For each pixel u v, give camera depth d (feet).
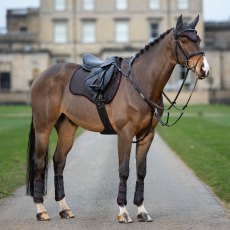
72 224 32.37
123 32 283.59
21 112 181.27
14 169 53.98
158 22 282.56
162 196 40.83
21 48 277.23
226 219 33.24
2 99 257.75
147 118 32.35
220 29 310.24
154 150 73.61
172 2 281.13
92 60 35.68
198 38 31.50
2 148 72.28
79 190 43.37
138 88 32.35
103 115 33.40
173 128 113.39
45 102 35.37
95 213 35.19
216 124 122.01
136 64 33.14
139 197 33.09
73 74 35.37
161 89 32.73
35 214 35.09
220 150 69.26
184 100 252.01
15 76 271.28
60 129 35.96
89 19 282.15
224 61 273.75
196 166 55.88
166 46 32.32
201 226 31.58
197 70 31.09
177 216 34.22
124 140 32.37
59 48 282.15
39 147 35.35
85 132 108.88
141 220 32.83
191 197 40.32
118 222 32.65
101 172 53.06
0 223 32.76
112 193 41.93
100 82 33.06
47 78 35.65
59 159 35.55
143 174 33.09
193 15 279.90
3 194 41.24
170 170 54.49
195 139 86.89
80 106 34.35
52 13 281.74
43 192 34.55
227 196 39.78
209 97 254.27
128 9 282.77
